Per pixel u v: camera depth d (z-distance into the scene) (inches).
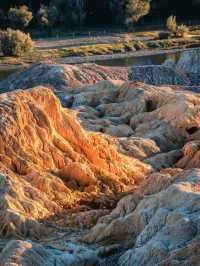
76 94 2876.5
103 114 2568.9
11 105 1753.2
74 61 4790.8
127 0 6048.2
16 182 1550.2
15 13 5723.4
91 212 1496.1
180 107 2354.8
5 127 1705.2
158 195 1283.2
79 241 1328.7
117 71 3577.8
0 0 6156.5
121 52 5147.6
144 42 5423.2
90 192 1674.5
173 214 1171.3
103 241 1298.0
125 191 1713.8
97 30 6033.5
